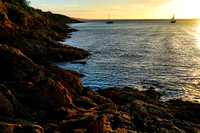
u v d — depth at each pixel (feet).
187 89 80.02
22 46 111.86
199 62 130.82
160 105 56.18
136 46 217.15
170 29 593.01
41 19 319.06
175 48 197.88
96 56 156.25
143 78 96.07
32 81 56.95
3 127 24.09
